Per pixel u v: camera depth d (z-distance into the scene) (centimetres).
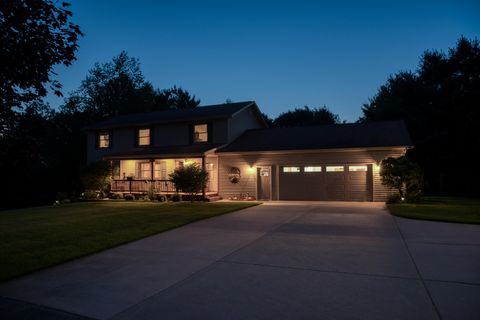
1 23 309
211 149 1772
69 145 3016
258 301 407
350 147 1559
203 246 708
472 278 477
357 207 1355
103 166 2022
